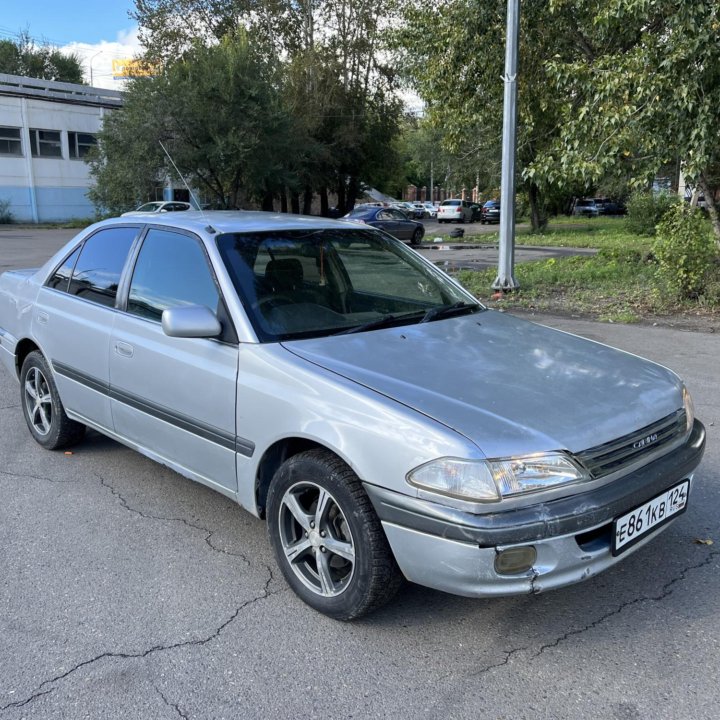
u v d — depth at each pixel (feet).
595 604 10.03
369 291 12.73
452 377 9.59
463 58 46.70
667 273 34.35
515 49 36.63
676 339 27.25
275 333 10.66
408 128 134.82
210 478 11.34
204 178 94.89
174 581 10.71
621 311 32.94
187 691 8.27
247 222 12.71
